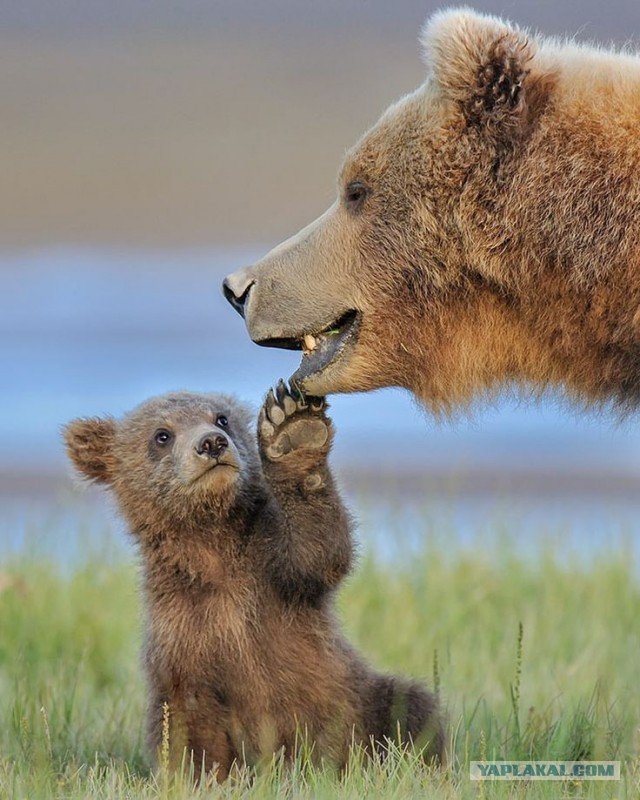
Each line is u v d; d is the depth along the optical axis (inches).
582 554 774.5
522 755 467.2
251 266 483.2
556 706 526.3
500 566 705.0
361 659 487.5
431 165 455.8
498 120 446.0
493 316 465.4
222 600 470.3
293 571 462.6
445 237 456.8
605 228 441.1
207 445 469.4
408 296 467.2
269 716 469.1
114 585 658.2
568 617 634.2
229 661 468.1
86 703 539.2
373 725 471.5
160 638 473.1
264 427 456.8
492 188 448.8
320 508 459.5
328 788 410.9
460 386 477.1
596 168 441.7
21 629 609.6
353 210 472.1
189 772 439.5
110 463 512.1
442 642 608.1
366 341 471.2
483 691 542.6
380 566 707.4
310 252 474.3
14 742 483.8
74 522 839.7
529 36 458.3
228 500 472.1
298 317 473.1
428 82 470.0
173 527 477.4
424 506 806.5
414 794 410.3
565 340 460.4
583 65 455.5
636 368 462.0
